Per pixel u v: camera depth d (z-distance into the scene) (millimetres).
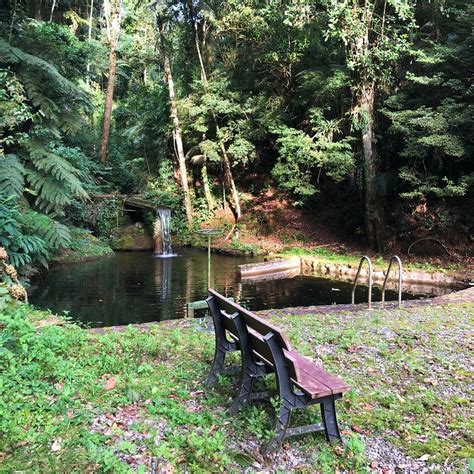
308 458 2525
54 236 10227
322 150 13375
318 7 12195
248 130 15977
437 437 2791
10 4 10969
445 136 10453
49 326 4449
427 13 12617
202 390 3344
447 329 5172
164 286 10156
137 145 20453
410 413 3105
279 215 17406
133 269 12141
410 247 12781
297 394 2629
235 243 15648
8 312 4734
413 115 11258
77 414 2818
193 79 17172
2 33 10742
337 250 14211
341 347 4457
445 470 2436
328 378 2742
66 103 12078
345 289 10273
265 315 5977
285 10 12320
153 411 2908
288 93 15352
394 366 3961
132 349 4184
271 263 12234
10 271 5777
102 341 4340
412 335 4895
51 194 10781
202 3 15875
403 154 11336
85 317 7527
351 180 15312
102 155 17219
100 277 10992
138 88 22719
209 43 17625
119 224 16141
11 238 7293
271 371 3078
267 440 2633
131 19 18047
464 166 11891
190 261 13633
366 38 11562
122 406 3008
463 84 11000
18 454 2381
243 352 3008
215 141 17469
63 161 11422
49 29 12352
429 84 11320
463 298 7199
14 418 2705
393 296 9523
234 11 14906
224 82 15984
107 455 2326
